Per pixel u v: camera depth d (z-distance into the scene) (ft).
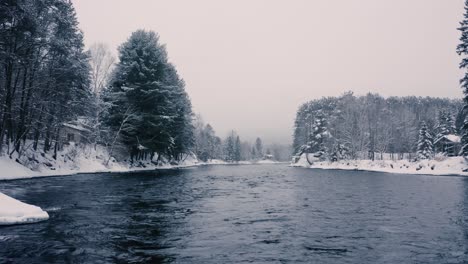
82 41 123.75
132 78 161.48
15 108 109.60
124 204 50.67
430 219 40.14
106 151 160.86
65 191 65.51
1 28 89.81
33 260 24.30
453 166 152.66
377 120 283.38
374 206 50.11
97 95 152.76
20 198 55.21
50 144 130.93
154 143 173.58
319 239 30.68
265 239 30.58
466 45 142.61
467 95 145.59
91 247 27.68
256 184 90.53
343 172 178.60
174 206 49.21
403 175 145.28
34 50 106.63
